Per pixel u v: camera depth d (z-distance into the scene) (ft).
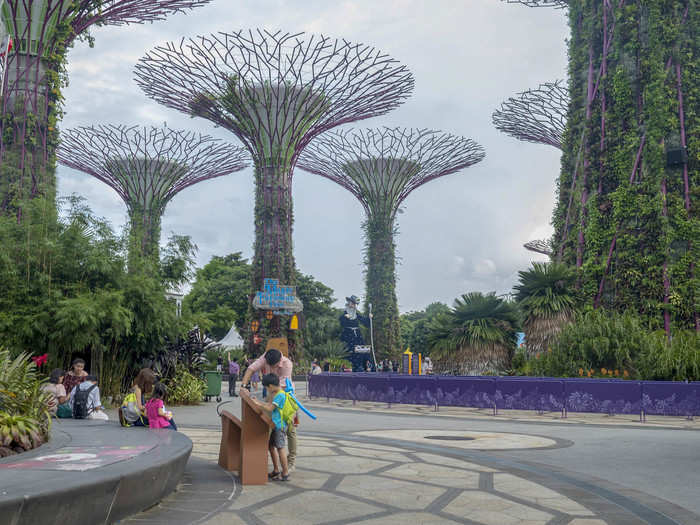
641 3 96.48
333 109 123.34
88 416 31.78
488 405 54.60
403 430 41.55
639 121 94.48
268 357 23.63
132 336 57.72
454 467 26.76
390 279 171.22
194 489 21.35
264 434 22.67
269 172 131.75
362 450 31.71
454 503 19.75
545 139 139.64
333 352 190.49
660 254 89.04
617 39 97.91
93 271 56.49
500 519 17.76
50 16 84.48
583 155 102.42
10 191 78.95
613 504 20.01
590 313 75.20
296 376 134.51
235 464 25.38
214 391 67.10
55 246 53.21
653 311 88.28
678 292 87.56
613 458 29.91
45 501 12.50
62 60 86.43
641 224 91.35
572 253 101.19
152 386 28.02
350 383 64.95
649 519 18.08
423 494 21.04
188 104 118.83
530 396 52.75
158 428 25.98
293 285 134.51
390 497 20.52
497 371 82.33
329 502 19.65
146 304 57.82
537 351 79.56
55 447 19.51
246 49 107.86
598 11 103.04
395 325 171.12
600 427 44.19
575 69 110.32
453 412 54.80
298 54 110.63
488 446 33.86
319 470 25.68
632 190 92.84
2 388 22.02
